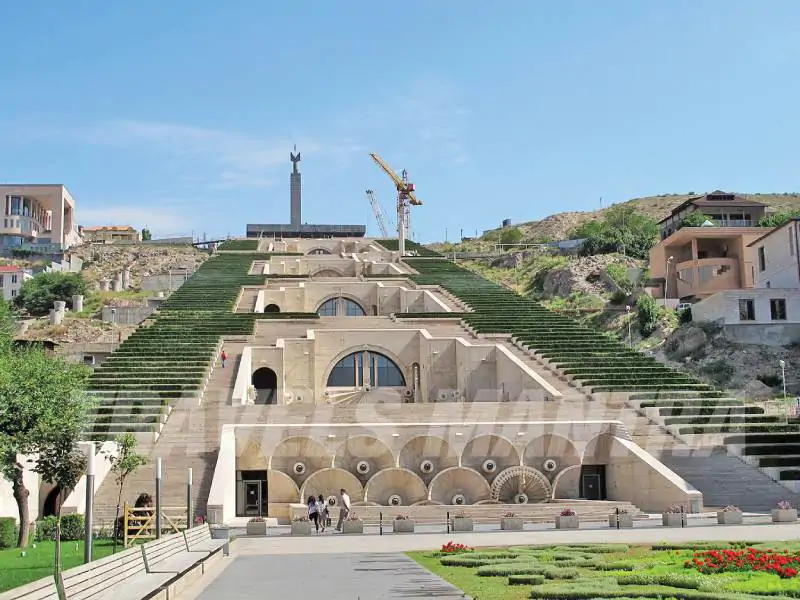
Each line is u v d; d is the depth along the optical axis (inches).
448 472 1841.8
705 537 1348.4
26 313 4618.6
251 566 1076.5
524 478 1852.9
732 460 1955.0
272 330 3065.9
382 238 6358.3
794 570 917.2
